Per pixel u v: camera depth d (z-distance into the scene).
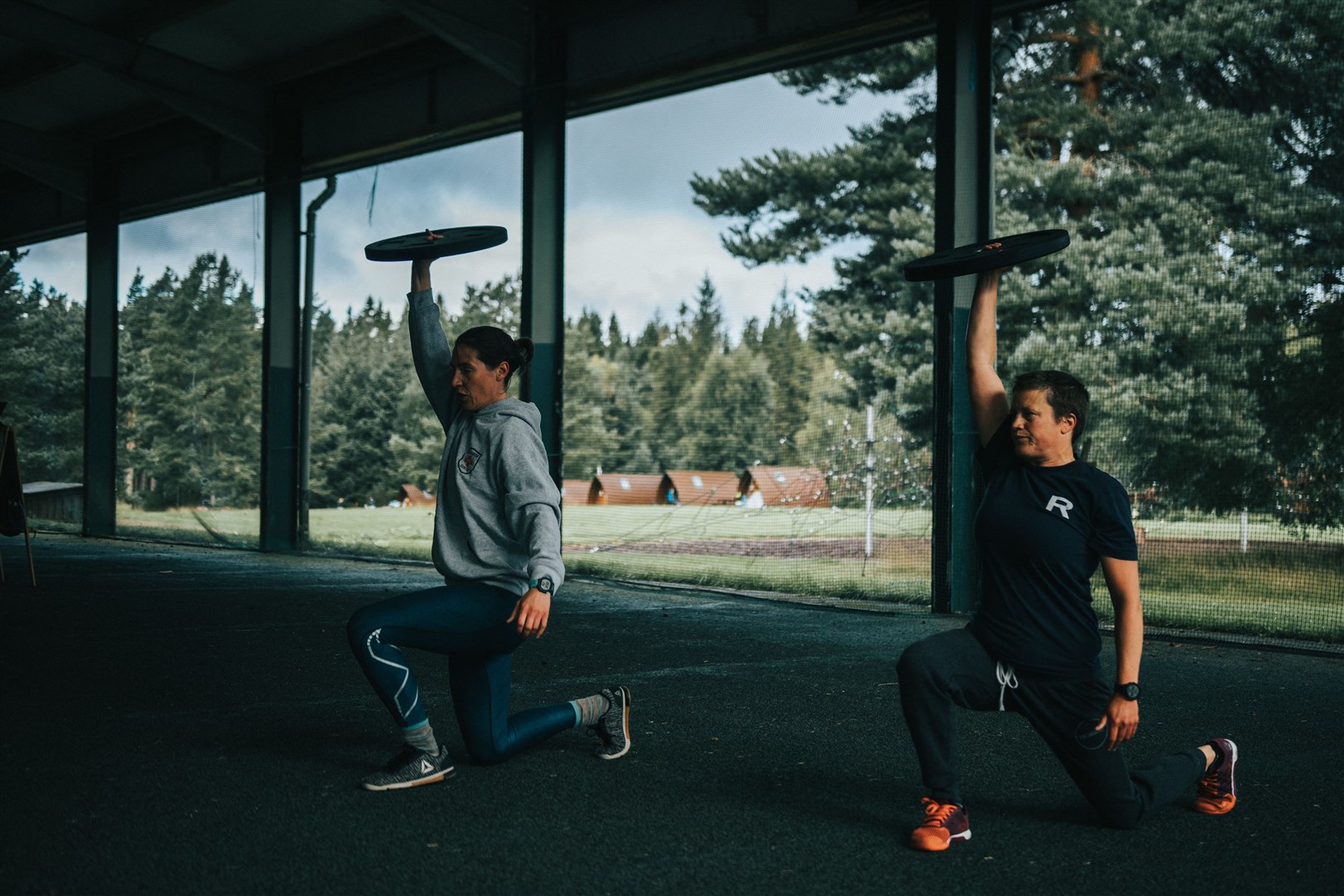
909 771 3.65
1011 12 8.04
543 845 2.85
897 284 20.94
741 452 32.84
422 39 12.18
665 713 4.49
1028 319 17.09
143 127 15.04
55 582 9.11
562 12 10.53
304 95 13.25
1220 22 15.74
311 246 14.27
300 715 4.29
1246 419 13.28
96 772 3.42
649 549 14.76
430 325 3.54
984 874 2.70
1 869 2.56
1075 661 2.86
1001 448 3.00
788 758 3.79
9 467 8.54
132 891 2.45
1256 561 12.19
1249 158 15.48
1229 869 2.76
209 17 12.26
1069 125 17.52
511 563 3.24
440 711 4.43
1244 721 4.48
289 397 13.23
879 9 8.57
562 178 10.45
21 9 11.40
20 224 18.14
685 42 9.83
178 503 28.56
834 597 9.02
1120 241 16.22
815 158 21.72
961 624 7.41
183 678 5.01
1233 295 14.69
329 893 2.48
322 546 14.04
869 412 13.38
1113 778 2.93
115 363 15.61
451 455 3.29
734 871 2.69
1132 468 14.00
